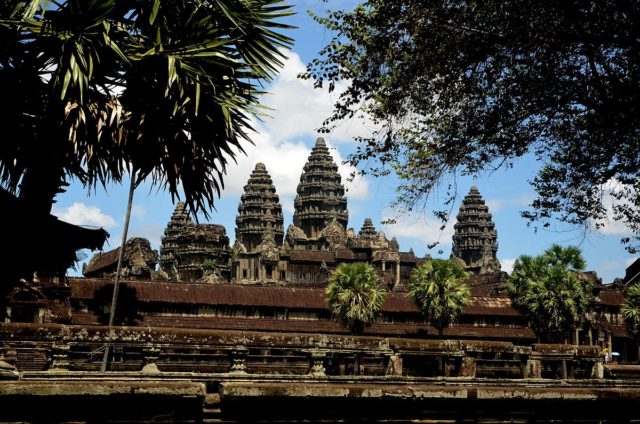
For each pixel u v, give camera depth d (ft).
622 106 45.50
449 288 252.21
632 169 48.11
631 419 47.42
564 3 44.14
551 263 261.24
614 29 44.27
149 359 53.62
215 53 46.57
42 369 58.13
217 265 522.88
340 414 41.39
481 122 48.44
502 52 46.70
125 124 48.29
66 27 44.27
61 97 43.11
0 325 51.13
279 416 40.45
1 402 35.06
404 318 290.76
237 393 39.58
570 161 49.37
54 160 49.47
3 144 48.24
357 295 234.99
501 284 350.02
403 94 48.78
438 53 47.34
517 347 64.49
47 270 55.67
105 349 61.26
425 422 43.09
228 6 49.47
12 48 45.34
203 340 55.01
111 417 37.14
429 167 49.11
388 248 631.15
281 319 272.10
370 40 48.39
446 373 61.77
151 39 47.57
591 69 46.44
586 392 46.39
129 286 248.52
